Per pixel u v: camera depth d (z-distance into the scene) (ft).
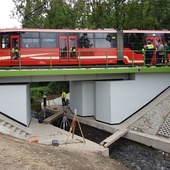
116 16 132.77
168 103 66.74
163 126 59.52
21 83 68.54
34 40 71.46
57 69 67.41
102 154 48.55
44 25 134.41
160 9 128.88
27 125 64.80
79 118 77.00
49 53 72.13
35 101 129.08
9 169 30.63
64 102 101.71
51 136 58.59
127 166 49.67
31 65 71.10
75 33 74.43
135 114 70.85
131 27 129.70
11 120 62.69
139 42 79.41
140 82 72.28
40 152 38.34
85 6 136.05
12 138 44.57
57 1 133.08
